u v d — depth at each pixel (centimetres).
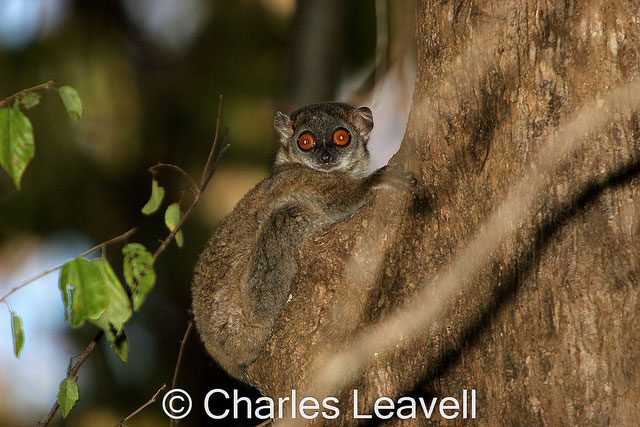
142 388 2103
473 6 862
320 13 1795
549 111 820
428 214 893
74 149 2139
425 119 901
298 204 1227
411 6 1495
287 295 1196
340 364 930
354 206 1197
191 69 2344
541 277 804
